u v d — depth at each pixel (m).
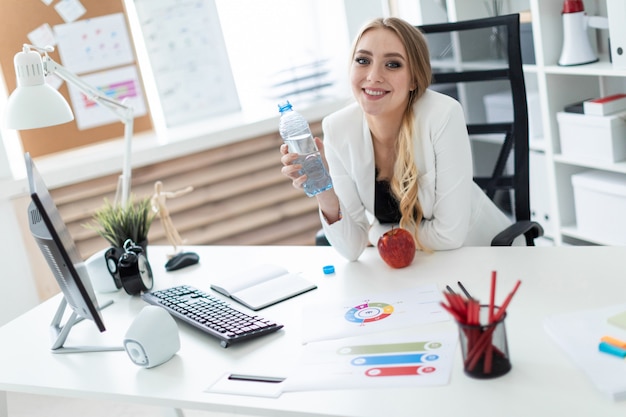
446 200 2.01
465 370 1.37
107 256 2.18
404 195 2.04
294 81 4.00
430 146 2.01
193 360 1.66
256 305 1.87
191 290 2.02
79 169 3.43
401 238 1.92
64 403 3.22
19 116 2.15
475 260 1.90
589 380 1.29
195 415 2.89
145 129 3.83
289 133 2.00
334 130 2.13
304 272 2.05
